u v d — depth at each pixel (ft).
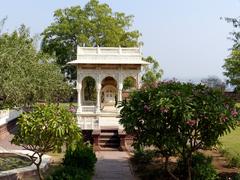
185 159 46.98
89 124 89.81
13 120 112.06
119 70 100.63
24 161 62.13
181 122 41.16
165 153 46.37
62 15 178.29
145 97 43.45
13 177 51.98
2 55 52.49
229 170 58.39
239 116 42.39
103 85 109.29
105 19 173.99
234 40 57.21
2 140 92.58
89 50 101.55
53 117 43.62
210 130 42.04
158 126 41.50
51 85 114.01
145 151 65.36
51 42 177.58
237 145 86.43
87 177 46.57
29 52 69.46
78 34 174.09
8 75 52.24
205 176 49.06
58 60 176.55
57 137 43.65
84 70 101.19
